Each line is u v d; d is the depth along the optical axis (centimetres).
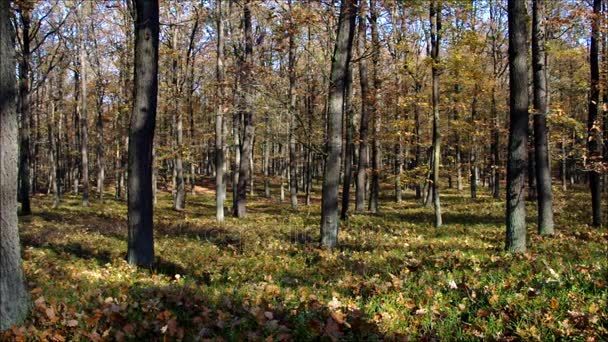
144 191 990
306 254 1071
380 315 534
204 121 3541
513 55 1010
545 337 460
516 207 986
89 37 3222
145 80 994
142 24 1000
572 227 1534
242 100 1694
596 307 502
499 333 474
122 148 4200
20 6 1956
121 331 498
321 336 481
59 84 4116
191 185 4753
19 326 501
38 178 5988
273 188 5228
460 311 546
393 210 2545
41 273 820
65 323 508
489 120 2616
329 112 1215
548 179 1380
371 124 2644
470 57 1794
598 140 1524
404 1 1464
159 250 1185
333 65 1209
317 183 5478
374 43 1538
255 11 1839
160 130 3781
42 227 1658
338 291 671
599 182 1520
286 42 1441
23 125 2300
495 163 2958
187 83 3002
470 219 1939
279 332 494
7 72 509
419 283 659
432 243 1193
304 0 1277
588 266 706
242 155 2466
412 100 1923
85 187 3067
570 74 2620
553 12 1623
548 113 1414
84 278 791
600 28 1358
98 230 1608
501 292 588
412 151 3428
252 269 910
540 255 880
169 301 607
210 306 590
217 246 1269
